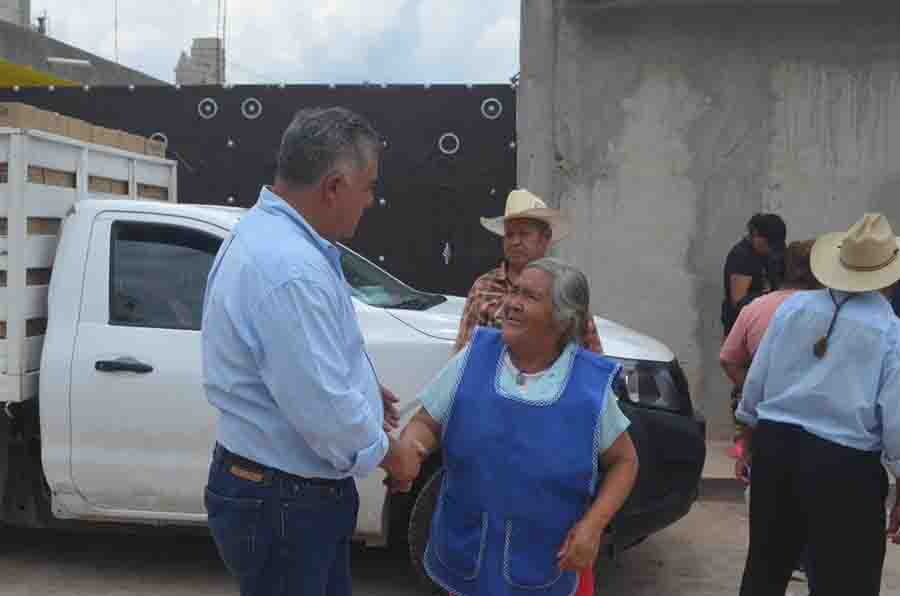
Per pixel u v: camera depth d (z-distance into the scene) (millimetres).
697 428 5094
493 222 4816
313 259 2650
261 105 8812
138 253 5008
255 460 2734
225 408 2754
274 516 2738
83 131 5527
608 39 7973
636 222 8055
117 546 5898
